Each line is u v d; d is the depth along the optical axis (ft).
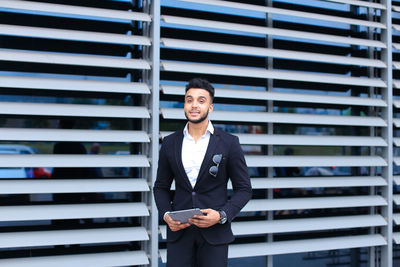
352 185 10.19
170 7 9.30
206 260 6.15
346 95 11.03
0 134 7.44
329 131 10.89
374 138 10.67
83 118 8.67
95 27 8.70
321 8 10.85
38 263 7.73
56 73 8.41
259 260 10.84
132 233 8.35
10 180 7.75
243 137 9.31
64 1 8.50
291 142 9.68
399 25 11.15
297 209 9.67
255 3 10.11
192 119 6.05
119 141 8.25
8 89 8.11
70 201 8.57
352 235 10.75
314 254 11.54
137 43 8.33
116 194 8.88
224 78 9.75
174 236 6.25
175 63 8.81
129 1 9.07
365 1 10.69
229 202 6.13
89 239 7.94
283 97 9.55
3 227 7.98
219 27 8.95
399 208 11.51
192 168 6.22
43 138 7.72
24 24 8.16
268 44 10.01
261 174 10.09
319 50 10.82
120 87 8.27
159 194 6.53
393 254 11.97
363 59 10.53
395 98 11.60
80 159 8.01
